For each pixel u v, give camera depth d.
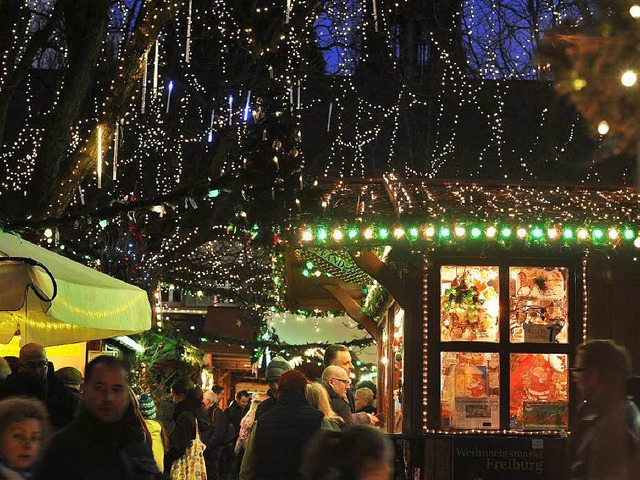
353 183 13.82
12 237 10.09
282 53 21.94
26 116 23.30
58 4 15.06
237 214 11.53
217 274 22.44
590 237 10.62
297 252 13.80
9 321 11.33
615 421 5.67
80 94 15.16
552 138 25.55
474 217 10.53
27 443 5.02
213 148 26.39
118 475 5.23
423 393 11.11
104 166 18.97
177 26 24.39
